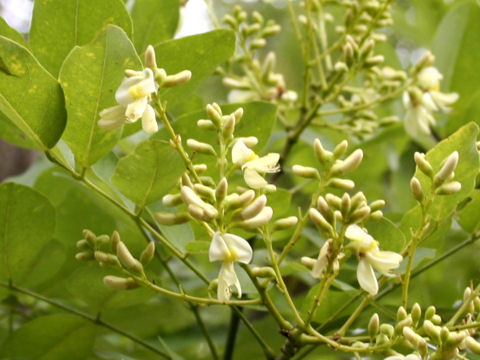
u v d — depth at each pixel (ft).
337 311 1.13
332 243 0.99
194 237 1.13
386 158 1.63
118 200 1.14
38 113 1.04
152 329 1.39
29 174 1.42
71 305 1.36
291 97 1.46
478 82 1.46
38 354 1.24
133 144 1.26
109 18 1.10
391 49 1.63
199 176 1.07
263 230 1.04
